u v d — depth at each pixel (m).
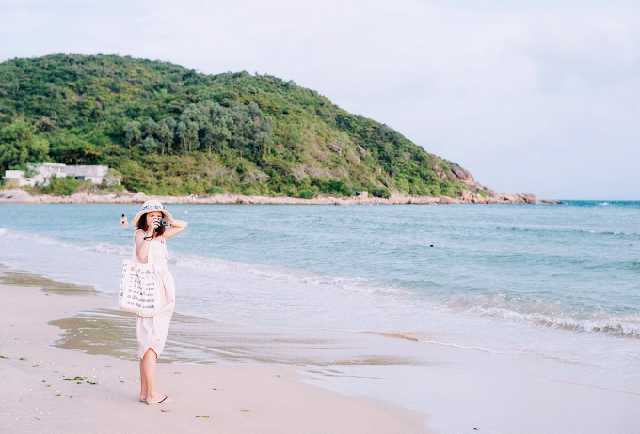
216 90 188.75
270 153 164.00
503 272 18.94
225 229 40.91
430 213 94.62
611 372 7.68
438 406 6.21
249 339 9.35
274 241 31.19
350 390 6.70
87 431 4.84
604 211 108.00
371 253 25.08
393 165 193.38
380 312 12.10
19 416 5.10
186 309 12.16
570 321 10.91
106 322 10.13
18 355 7.46
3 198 119.69
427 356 8.45
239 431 5.13
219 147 155.88
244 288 15.19
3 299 12.41
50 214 70.38
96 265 19.48
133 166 140.00
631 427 5.72
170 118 153.12
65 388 6.00
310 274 18.34
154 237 5.80
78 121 177.75
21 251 24.36
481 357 8.45
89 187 129.25
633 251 26.72
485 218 74.00
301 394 6.43
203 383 6.64
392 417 5.81
